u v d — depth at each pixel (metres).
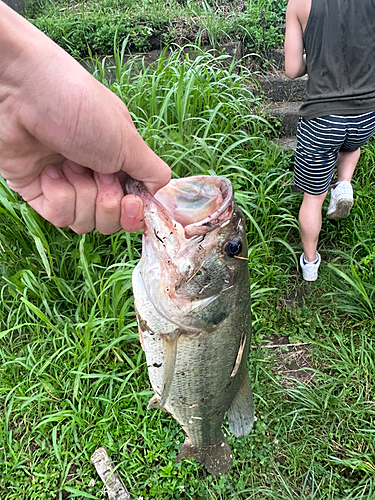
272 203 2.50
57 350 1.86
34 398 1.75
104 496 1.61
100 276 2.09
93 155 0.68
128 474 1.65
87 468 1.68
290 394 1.90
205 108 2.60
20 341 2.02
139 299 1.04
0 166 0.72
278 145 3.04
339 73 1.87
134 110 2.44
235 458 1.73
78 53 3.60
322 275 2.44
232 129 2.71
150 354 1.13
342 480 1.66
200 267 0.96
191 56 3.45
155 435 1.74
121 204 0.80
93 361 1.82
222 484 1.65
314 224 2.21
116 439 1.74
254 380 1.95
